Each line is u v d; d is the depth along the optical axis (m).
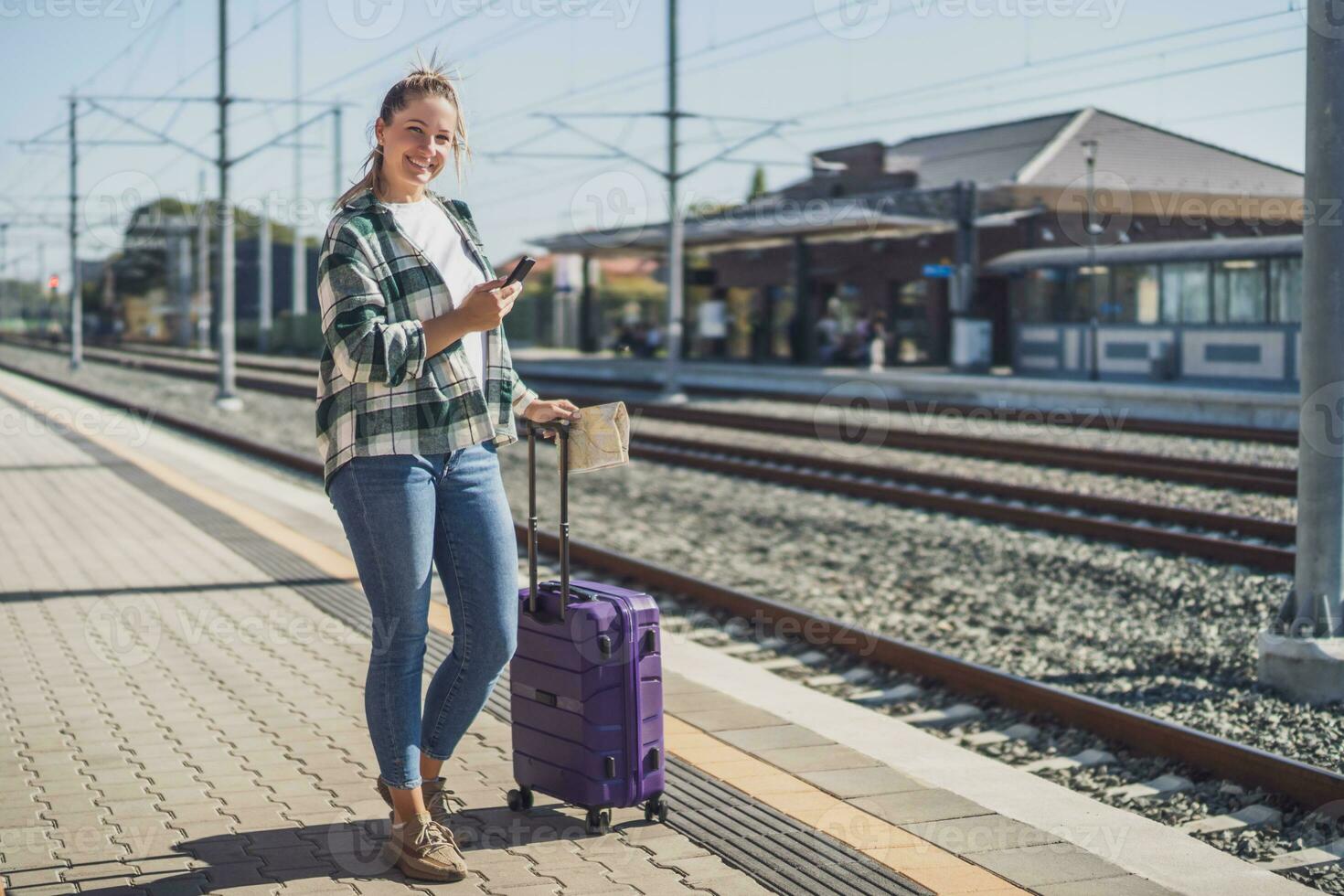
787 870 3.54
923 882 3.47
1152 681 6.48
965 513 11.48
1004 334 35.09
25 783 4.32
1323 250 6.07
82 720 5.11
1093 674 6.67
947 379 25.89
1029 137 38.84
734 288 42.16
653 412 23.11
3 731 4.96
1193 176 37.69
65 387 34.22
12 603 7.52
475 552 3.46
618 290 51.03
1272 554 8.88
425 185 3.49
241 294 78.94
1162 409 21.31
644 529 11.35
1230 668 6.62
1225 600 8.05
